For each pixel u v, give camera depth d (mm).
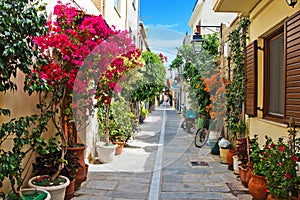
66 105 4383
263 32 4711
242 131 5973
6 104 3236
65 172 3949
